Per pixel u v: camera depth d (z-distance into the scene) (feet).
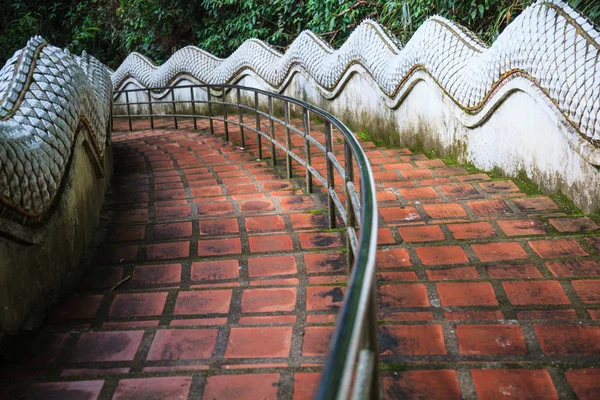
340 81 27.91
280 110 33.88
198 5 44.57
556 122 14.07
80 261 12.91
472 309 9.24
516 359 7.80
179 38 47.42
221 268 11.84
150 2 43.55
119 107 46.47
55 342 8.60
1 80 12.04
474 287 9.91
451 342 8.25
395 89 23.21
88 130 14.80
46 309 10.12
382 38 24.93
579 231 12.17
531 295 9.58
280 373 7.55
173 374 7.61
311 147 24.13
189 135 29.40
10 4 47.65
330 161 13.25
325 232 13.21
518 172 16.42
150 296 10.39
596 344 8.05
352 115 27.76
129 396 7.23
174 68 41.42
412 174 18.28
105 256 13.02
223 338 8.58
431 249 11.71
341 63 27.53
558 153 14.38
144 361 8.15
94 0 48.11
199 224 14.35
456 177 17.52
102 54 52.80
